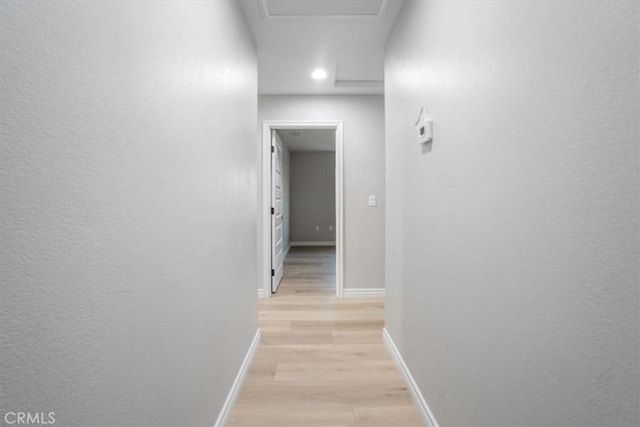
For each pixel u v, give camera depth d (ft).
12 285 1.60
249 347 6.82
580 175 2.07
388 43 7.41
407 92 5.88
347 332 8.54
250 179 6.91
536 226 2.49
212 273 4.39
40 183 1.74
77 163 1.98
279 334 8.41
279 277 13.58
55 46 1.82
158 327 2.95
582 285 2.07
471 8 3.47
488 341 3.20
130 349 2.53
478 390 3.41
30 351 1.70
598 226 1.95
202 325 4.02
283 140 20.81
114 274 2.33
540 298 2.46
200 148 3.95
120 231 2.40
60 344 1.87
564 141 2.20
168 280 3.14
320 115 11.27
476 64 3.37
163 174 3.03
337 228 11.45
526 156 2.60
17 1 1.61
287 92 11.02
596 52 1.94
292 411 5.33
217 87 4.58
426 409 4.93
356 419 5.15
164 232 3.05
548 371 2.38
